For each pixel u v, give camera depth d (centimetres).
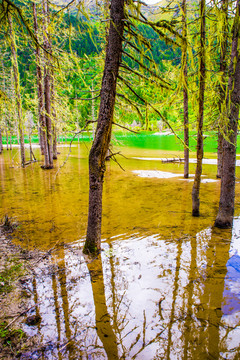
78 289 403
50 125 1875
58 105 2033
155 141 5303
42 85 1852
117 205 944
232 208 701
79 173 1742
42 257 520
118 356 270
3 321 325
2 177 1562
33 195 1091
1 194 1105
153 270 465
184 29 596
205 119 1303
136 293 391
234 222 754
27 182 1402
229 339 293
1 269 466
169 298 377
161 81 462
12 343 288
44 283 421
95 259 512
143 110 523
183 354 272
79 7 443
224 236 640
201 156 776
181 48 465
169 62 1034
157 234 655
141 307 356
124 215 822
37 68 1677
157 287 407
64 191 1176
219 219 710
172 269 469
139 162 2362
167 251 550
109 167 2044
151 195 1109
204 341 291
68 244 591
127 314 341
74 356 270
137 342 291
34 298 377
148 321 327
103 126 483
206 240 614
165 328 313
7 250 555
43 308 354
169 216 812
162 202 990
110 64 460
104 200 1020
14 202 973
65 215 815
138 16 430
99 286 412
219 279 430
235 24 593
